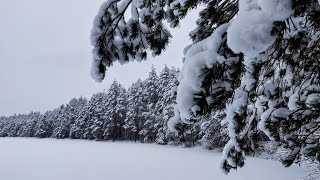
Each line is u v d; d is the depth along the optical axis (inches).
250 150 119.1
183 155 1065.5
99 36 100.1
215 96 68.2
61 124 2874.0
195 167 762.2
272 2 50.4
